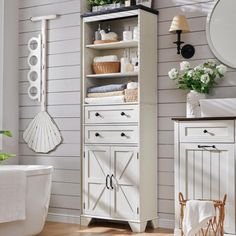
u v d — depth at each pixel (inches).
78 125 199.0
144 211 185.3
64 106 203.0
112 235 178.5
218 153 165.0
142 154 185.3
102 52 205.3
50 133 205.8
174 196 184.7
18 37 216.1
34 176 172.2
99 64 196.4
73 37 201.6
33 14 212.5
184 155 170.7
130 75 194.4
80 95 199.0
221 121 164.6
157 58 191.9
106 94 193.2
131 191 185.3
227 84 178.1
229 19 178.4
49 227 191.8
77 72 200.1
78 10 200.4
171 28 181.3
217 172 164.9
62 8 204.7
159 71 191.6
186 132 170.6
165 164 189.9
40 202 174.9
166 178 189.8
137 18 196.7
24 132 213.0
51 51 207.0
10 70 214.2
